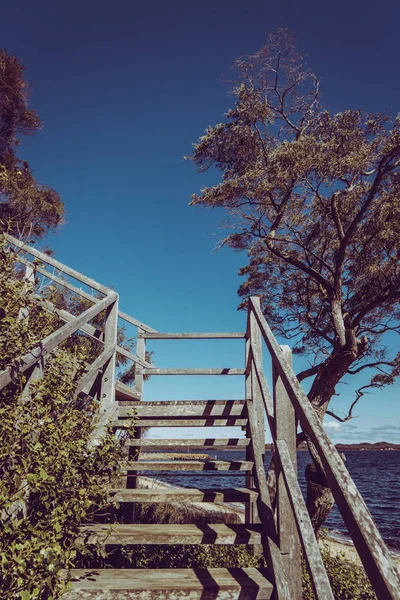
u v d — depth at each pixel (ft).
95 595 7.80
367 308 38.47
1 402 9.07
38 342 9.81
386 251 38.96
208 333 17.52
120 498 10.51
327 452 5.49
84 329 16.87
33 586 6.82
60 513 7.75
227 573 8.76
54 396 9.55
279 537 8.66
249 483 15.30
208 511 32.71
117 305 16.33
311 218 44.42
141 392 21.31
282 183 37.45
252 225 43.86
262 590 7.95
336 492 4.93
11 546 6.58
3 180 14.53
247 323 16.90
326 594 5.74
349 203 40.47
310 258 45.68
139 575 8.59
